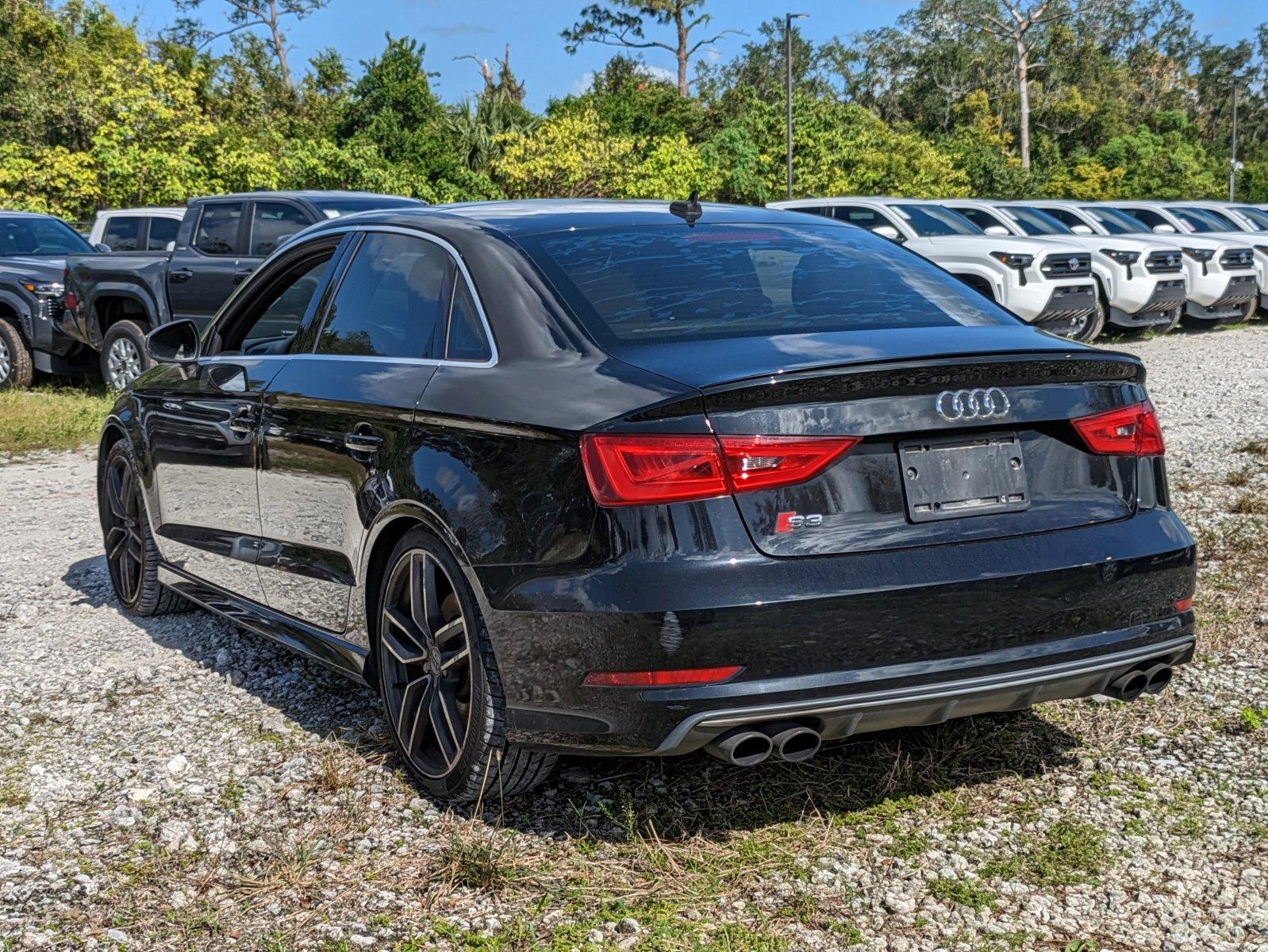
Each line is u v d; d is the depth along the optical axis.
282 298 4.45
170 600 5.23
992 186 62.97
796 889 2.90
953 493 2.94
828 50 91.00
